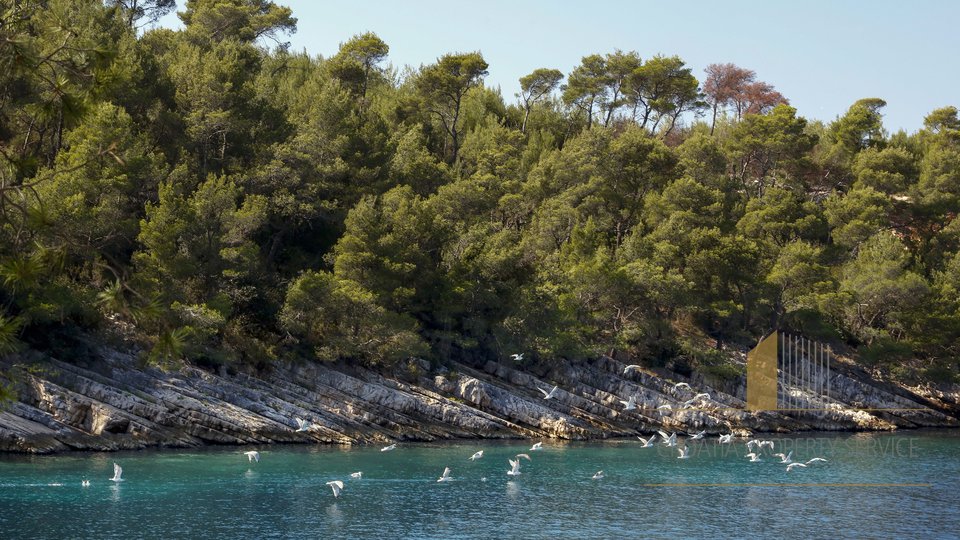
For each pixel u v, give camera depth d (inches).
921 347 5797.2
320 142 5083.7
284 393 4077.3
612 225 6161.4
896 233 7032.5
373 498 2886.3
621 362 5206.7
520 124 7514.8
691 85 7475.4
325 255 4677.7
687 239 5669.3
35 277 747.4
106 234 3848.4
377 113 6097.4
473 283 4744.1
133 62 4471.0
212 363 4013.3
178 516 2534.5
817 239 6387.8
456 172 6023.6
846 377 5693.9
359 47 6929.1
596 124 7667.3
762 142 7032.5
